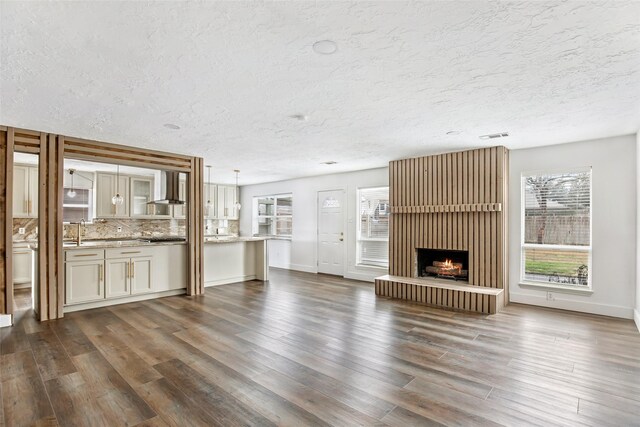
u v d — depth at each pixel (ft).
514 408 7.30
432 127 13.00
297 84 9.04
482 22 6.20
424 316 14.25
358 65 7.96
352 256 23.70
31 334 11.91
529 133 13.76
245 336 11.70
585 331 12.34
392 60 7.71
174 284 18.25
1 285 12.75
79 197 23.62
